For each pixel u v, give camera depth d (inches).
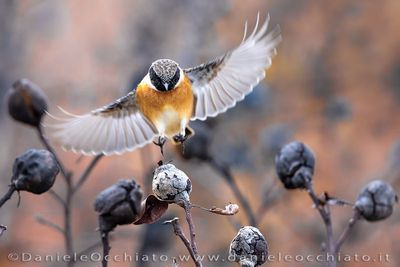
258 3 683.4
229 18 625.3
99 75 610.2
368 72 693.3
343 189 588.7
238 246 204.5
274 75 667.4
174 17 570.6
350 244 482.9
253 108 544.4
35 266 508.4
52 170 223.3
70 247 277.7
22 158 223.6
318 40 689.6
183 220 505.7
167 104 242.1
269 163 536.1
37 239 539.8
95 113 247.1
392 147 533.6
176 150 378.9
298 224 506.0
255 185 529.3
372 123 670.5
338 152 625.0
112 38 645.3
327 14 699.4
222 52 549.6
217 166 378.6
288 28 687.7
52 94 592.4
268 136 542.6
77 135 248.5
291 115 630.5
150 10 578.9
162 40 567.5
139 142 249.0
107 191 222.7
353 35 703.1
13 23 562.9
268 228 511.2
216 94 247.1
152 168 431.5
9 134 551.2
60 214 552.1
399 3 729.0
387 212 253.0
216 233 508.7
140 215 219.0
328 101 645.9
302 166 256.7
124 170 576.4
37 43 626.2
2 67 556.4
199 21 556.4
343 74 687.7
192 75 247.8
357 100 681.6
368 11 709.3
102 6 681.0
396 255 473.1
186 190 202.2
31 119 301.0
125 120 249.9
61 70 620.7
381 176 549.0
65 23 635.5
